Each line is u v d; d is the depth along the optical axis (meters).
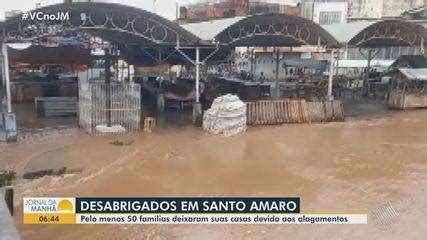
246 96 35.62
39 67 41.03
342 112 30.14
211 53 30.02
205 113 26.22
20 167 18.34
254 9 54.19
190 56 33.50
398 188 16.03
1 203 8.54
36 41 26.34
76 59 38.78
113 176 17.28
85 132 25.05
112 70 45.12
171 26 26.23
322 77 45.16
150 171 18.05
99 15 24.44
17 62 37.09
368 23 34.00
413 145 22.78
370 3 57.56
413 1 56.28
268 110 28.50
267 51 51.78
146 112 31.88
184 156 20.38
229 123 25.33
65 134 24.58
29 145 22.12
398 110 34.47
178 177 17.33
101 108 24.66
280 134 25.34
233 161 19.69
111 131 24.56
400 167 18.77
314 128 27.28
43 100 29.89
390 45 37.81
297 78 45.94
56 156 20.06
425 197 15.02
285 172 18.11
